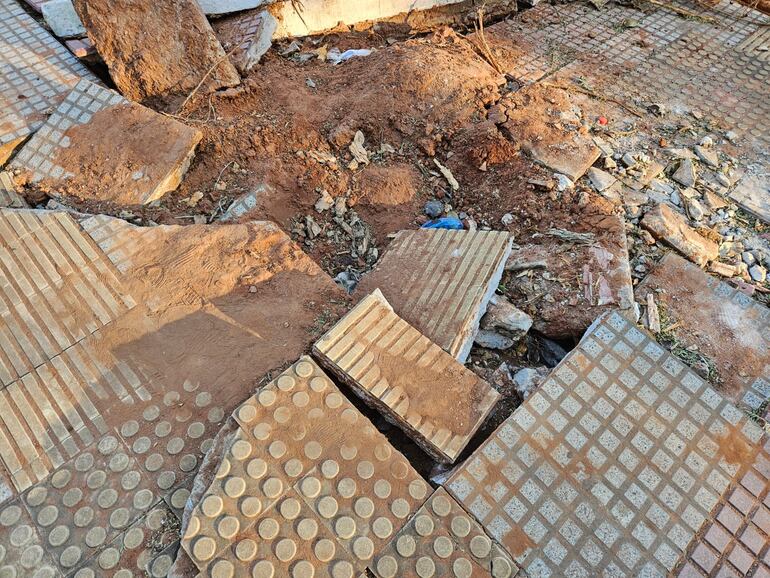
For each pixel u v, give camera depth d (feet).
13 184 7.27
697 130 8.82
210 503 4.37
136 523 4.60
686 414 5.10
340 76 9.12
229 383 5.26
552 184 7.47
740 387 5.93
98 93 7.91
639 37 10.67
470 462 4.81
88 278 5.96
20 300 5.78
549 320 6.26
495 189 7.67
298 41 10.16
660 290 6.64
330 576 4.23
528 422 5.03
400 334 5.34
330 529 4.39
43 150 7.53
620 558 4.49
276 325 5.66
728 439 5.01
